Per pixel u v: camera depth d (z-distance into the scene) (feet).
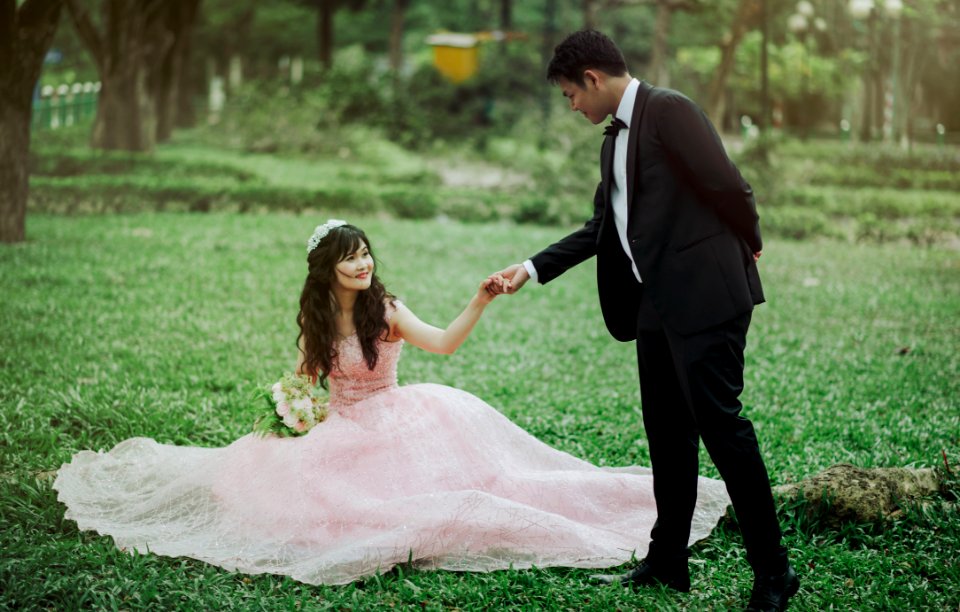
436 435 14.64
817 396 22.70
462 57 114.32
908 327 30.71
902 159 84.84
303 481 14.01
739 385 11.97
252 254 40.75
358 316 14.78
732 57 97.66
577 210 58.90
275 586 12.73
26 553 12.98
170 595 12.12
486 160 95.04
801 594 12.60
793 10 97.91
